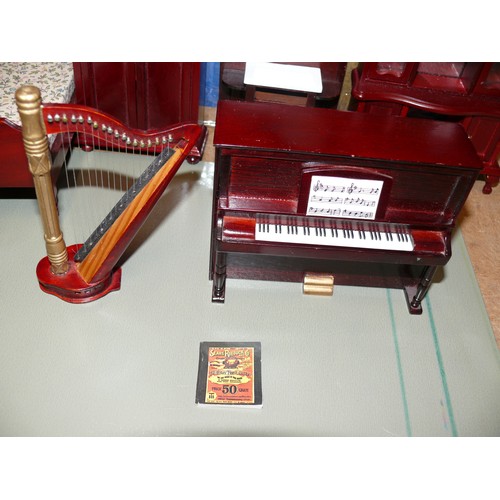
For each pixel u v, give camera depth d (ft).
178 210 1.47
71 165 1.55
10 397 1.09
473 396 1.16
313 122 1.10
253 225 1.12
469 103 1.42
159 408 1.10
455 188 1.09
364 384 1.16
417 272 1.30
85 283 1.22
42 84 1.42
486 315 1.31
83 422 1.07
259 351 1.19
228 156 1.04
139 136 1.04
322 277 1.30
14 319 1.20
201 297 1.28
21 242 1.35
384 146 1.07
